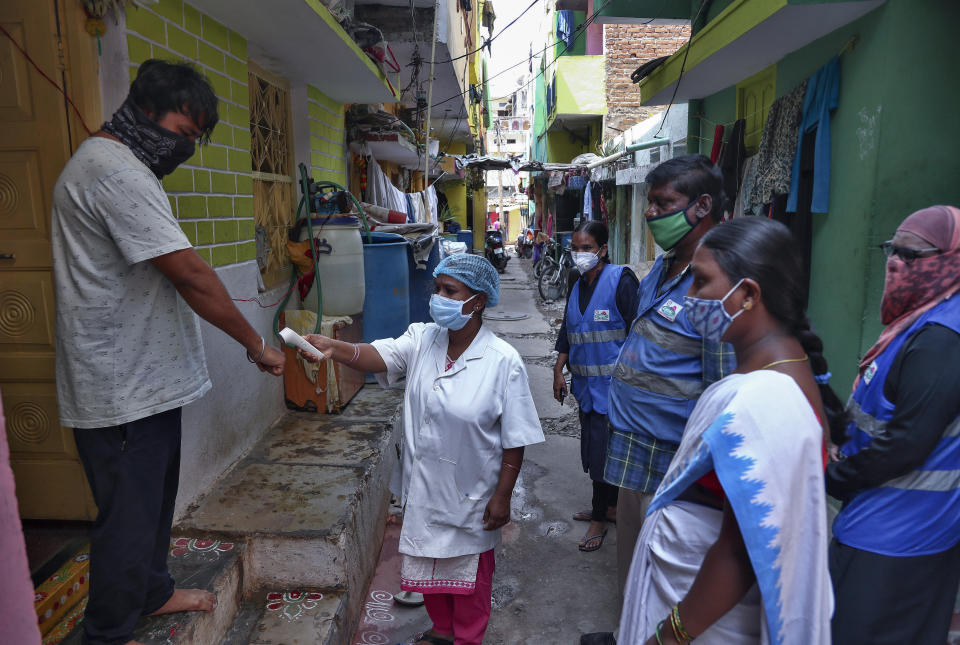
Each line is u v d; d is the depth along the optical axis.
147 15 2.59
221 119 3.29
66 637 2.05
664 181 2.16
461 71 9.98
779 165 4.51
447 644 2.49
